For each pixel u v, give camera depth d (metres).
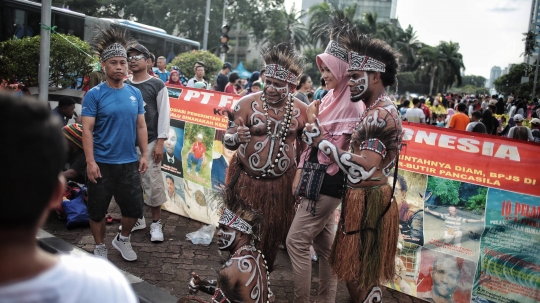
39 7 14.55
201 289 3.05
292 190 3.68
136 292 3.61
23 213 1.03
